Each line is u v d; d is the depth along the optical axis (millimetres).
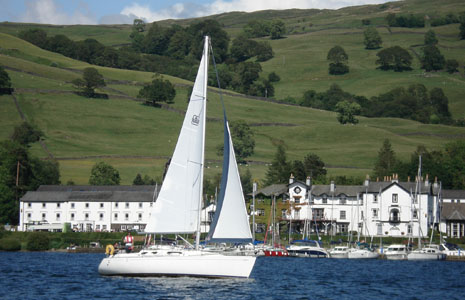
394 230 163250
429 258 128250
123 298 59844
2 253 126375
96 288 64875
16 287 67250
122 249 82875
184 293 62406
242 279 68875
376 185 167125
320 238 154125
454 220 167625
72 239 142125
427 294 71312
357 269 101375
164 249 70000
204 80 68750
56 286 67750
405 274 94188
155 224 67812
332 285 77062
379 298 66938
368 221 165625
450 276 92500
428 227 163875
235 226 68250
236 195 68500
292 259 123062
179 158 68312
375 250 137250
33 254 124062
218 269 68562
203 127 68688
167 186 68188
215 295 62031
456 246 138375
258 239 160125
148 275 69250
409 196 163000
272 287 71062
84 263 100000
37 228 164500
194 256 68375
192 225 68250
